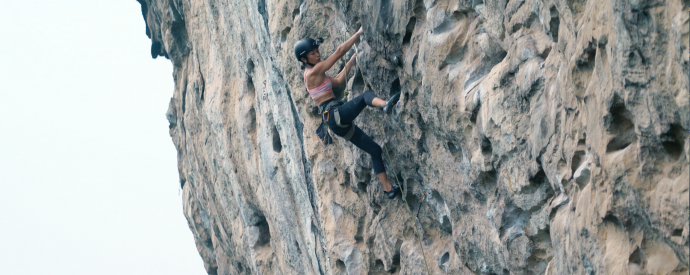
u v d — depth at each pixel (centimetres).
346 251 775
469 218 549
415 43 536
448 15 497
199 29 1326
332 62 579
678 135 273
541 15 397
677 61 253
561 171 393
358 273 763
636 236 313
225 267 1759
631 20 274
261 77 970
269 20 801
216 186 1398
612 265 328
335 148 781
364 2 585
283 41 778
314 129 787
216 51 1202
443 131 529
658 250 301
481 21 475
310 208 880
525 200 453
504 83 441
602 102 317
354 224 778
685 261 273
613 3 286
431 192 620
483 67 482
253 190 1145
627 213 312
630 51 283
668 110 266
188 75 1541
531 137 419
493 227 513
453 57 499
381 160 619
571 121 369
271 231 1112
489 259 530
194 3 1328
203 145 1457
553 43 399
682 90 253
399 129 614
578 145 364
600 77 317
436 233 656
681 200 265
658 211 282
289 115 864
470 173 514
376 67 605
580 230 358
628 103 293
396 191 622
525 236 467
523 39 422
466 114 487
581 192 364
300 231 957
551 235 415
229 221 1428
